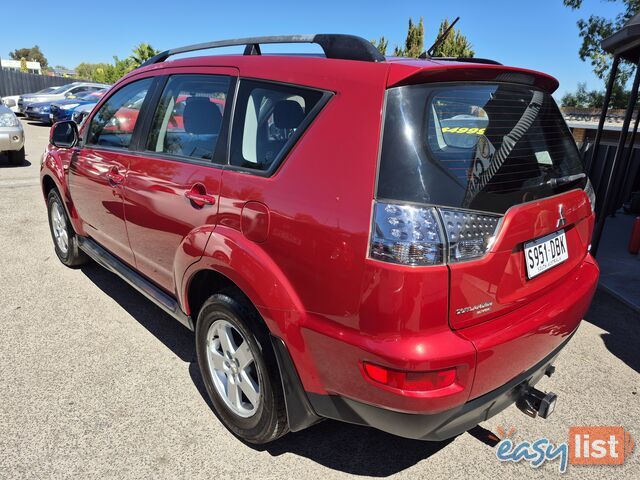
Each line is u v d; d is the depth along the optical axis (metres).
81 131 3.87
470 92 1.96
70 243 4.32
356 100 1.85
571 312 2.20
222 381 2.47
